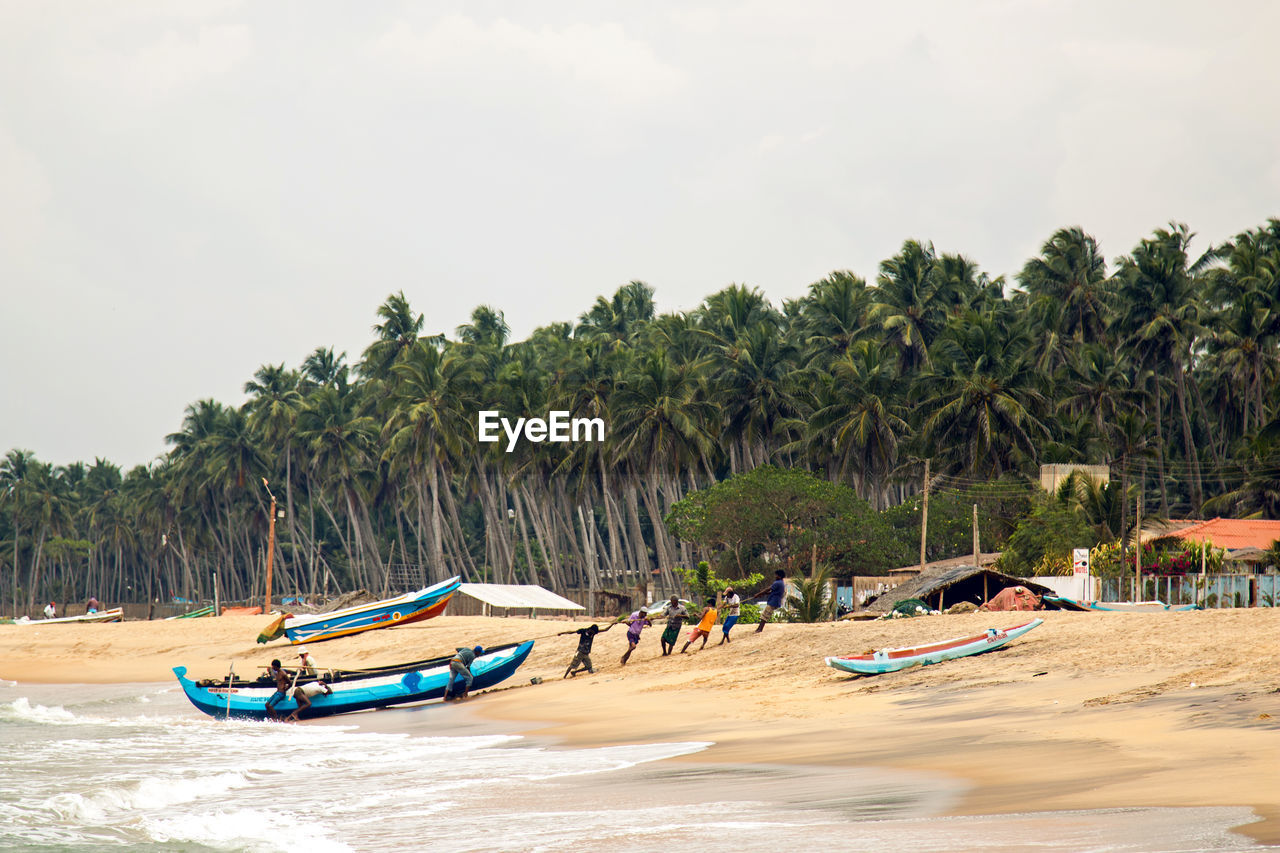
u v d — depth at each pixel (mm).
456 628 54375
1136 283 91562
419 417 97562
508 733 24359
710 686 29188
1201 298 93688
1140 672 22438
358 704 32031
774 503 70188
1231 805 10859
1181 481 94062
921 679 25703
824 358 98062
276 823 14477
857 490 88688
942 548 74938
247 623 70438
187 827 14461
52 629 73062
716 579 64062
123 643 64250
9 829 14797
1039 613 33250
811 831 11445
